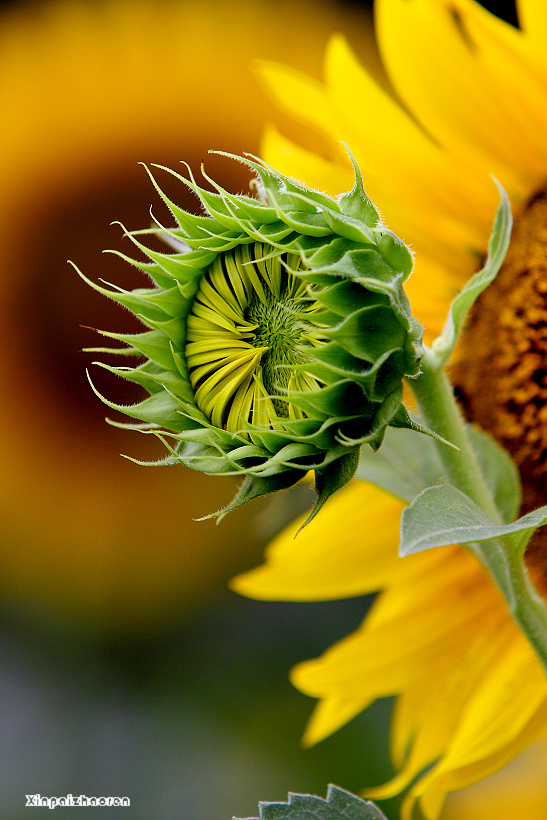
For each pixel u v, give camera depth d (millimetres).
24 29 791
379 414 512
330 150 675
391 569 646
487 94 638
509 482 582
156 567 776
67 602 773
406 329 513
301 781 696
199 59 777
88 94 788
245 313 523
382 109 642
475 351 648
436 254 651
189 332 525
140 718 716
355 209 516
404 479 577
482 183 646
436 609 641
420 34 638
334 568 646
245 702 717
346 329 511
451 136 642
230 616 750
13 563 792
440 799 614
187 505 790
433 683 637
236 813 684
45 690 730
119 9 789
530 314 639
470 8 625
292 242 513
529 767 676
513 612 529
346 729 709
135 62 787
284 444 514
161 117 792
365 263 513
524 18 625
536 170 645
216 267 522
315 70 769
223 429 524
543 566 630
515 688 624
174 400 526
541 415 637
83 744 708
